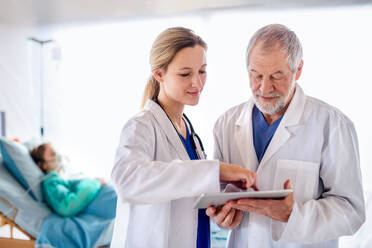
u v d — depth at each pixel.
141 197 0.66
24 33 2.84
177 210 0.80
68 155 2.95
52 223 1.71
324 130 0.86
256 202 0.69
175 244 0.80
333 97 2.35
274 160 0.90
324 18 2.35
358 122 2.28
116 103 2.90
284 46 0.77
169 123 0.85
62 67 2.94
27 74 2.88
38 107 2.94
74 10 2.45
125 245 0.81
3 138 2.02
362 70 2.29
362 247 1.68
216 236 1.65
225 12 2.52
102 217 1.83
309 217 0.75
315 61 2.38
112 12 2.53
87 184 1.92
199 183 0.65
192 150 0.93
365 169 2.16
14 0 2.26
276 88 0.80
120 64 2.87
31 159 2.05
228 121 1.05
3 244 1.70
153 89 0.93
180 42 0.76
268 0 2.25
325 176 0.86
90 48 2.90
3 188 1.77
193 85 0.79
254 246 0.89
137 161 0.67
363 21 2.27
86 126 2.94
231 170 0.68
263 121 0.96
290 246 0.87
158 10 2.47
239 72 2.60
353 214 0.78
